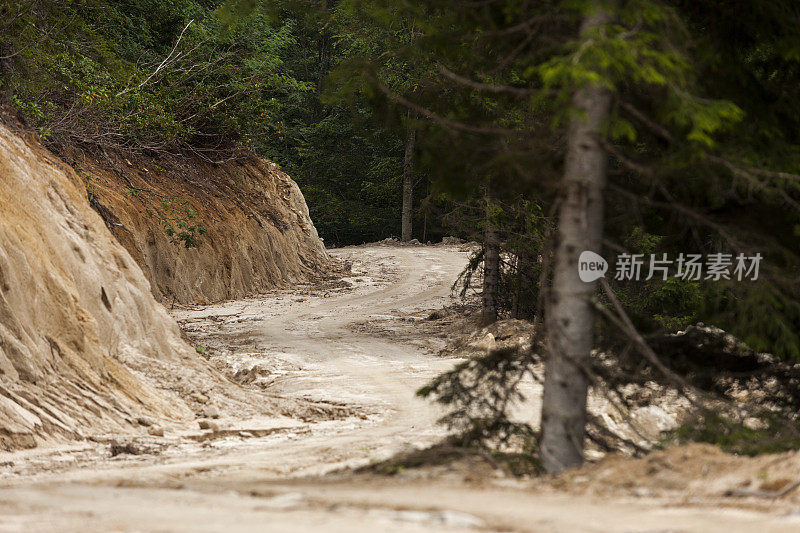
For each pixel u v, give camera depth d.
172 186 113.19
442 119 27.03
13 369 40.28
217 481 27.31
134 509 17.34
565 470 23.55
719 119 21.77
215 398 51.59
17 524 14.90
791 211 26.72
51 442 37.84
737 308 28.48
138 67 104.44
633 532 14.22
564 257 24.81
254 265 122.44
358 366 68.56
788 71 29.19
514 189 29.72
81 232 55.62
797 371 28.44
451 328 90.25
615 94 24.23
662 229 29.45
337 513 16.31
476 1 27.31
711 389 28.55
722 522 15.09
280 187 145.25
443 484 21.72
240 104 119.44
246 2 33.19
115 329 53.56
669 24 22.91
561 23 24.78
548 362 25.33
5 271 41.59
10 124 66.62
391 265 153.75
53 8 81.06
